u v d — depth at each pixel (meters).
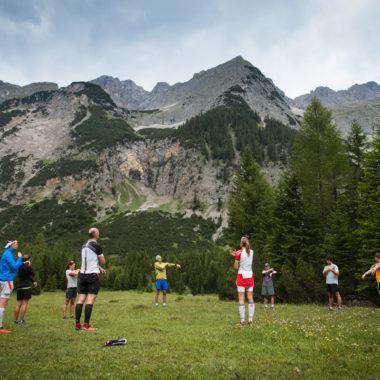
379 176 22.91
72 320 10.56
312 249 25.88
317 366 4.16
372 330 6.68
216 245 140.88
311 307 14.80
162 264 15.07
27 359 4.65
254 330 6.88
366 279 20.59
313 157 27.08
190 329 7.53
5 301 8.12
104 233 150.75
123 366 4.24
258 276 20.73
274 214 29.41
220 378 3.71
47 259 72.50
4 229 160.75
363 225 23.45
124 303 19.08
